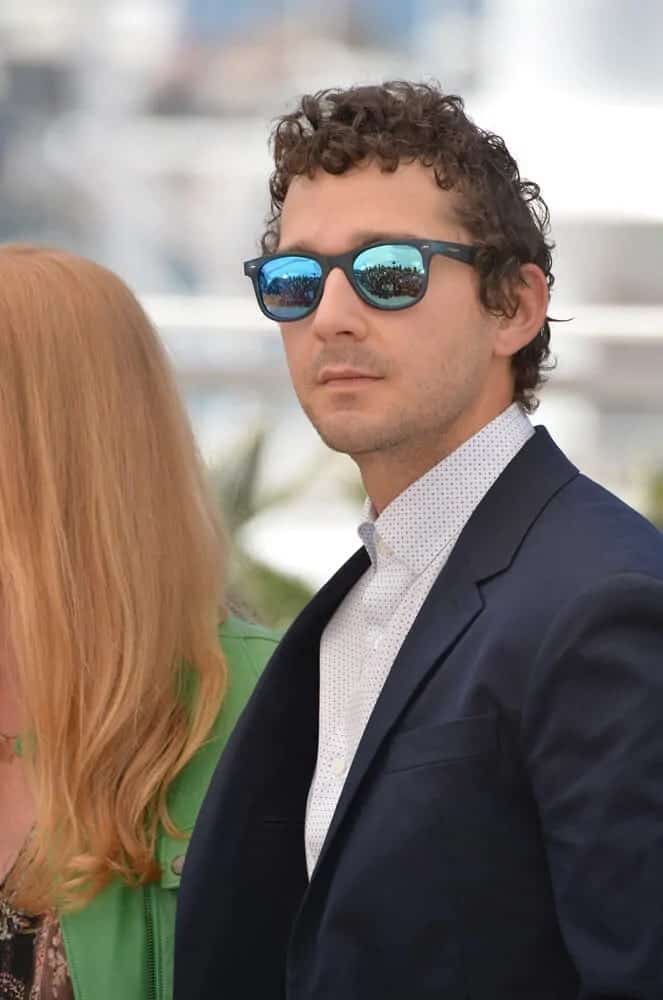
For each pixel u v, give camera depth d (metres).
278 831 6.85
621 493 21.89
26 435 7.61
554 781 5.44
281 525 20.02
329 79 35.06
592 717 5.40
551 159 29.84
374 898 5.70
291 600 14.51
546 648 5.54
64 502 7.64
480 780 5.60
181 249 33.50
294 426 22.38
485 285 6.19
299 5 35.50
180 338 23.05
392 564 6.42
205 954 6.85
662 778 5.33
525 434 6.38
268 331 23.05
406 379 6.05
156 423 7.95
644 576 5.54
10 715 7.85
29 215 33.62
